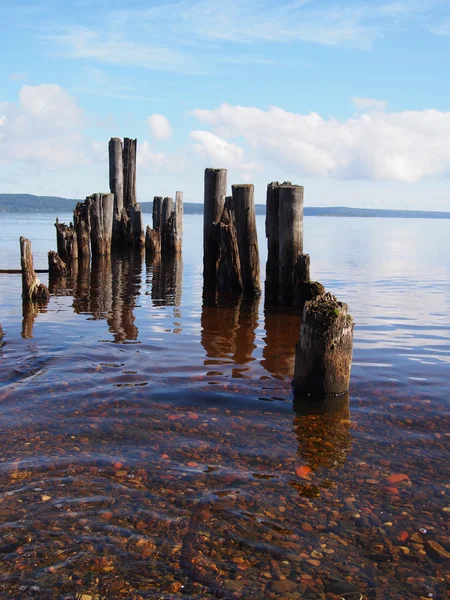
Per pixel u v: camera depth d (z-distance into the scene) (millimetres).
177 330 9219
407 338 8820
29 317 10211
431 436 4926
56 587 2898
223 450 4562
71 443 4605
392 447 4695
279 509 3688
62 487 3873
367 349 8031
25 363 6930
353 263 23344
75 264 20016
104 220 21578
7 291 13711
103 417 5195
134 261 22000
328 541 3359
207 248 14453
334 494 3900
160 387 6109
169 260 22641
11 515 3508
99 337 8539
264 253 29859
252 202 12867
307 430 5027
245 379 6516
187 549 3240
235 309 11367
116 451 4473
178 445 4629
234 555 3203
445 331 9422
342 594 2916
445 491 3969
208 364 7109
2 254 24125
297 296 11531
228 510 3648
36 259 22047
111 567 3064
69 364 6934
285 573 3064
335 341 5828
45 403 5527
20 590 2867
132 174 26859
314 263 23141
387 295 14047
